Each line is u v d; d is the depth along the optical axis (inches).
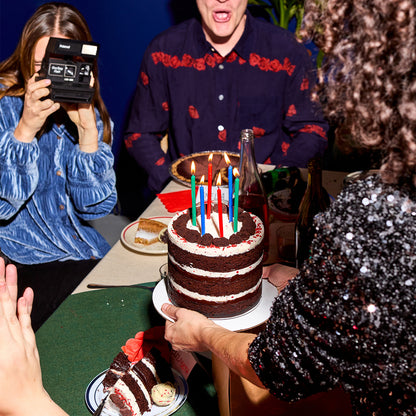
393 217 25.0
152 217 62.1
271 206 61.9
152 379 39.0
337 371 26.9
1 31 130.7
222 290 38.7
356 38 24.1
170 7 124.4
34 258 71.6
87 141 69.7
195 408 39.0
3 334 29.5
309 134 87.7
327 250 26.1
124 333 45.5
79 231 73.5
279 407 38.6
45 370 41.7
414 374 25.3
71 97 64.4
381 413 26.9
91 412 38.3
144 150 88.6
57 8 68.3
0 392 29.2
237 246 38.0
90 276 52.6
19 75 72.3
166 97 90.2
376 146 25.3
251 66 87.6
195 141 90.4
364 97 24.3
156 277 52.6
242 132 52.8
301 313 27.2
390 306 25.0
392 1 22.2
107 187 72.2
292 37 87.4
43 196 72.7
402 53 22.4
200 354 42.7
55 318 47.1
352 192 26.2
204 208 41.7
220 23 81.0
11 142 67.0
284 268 45.9
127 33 127.7
